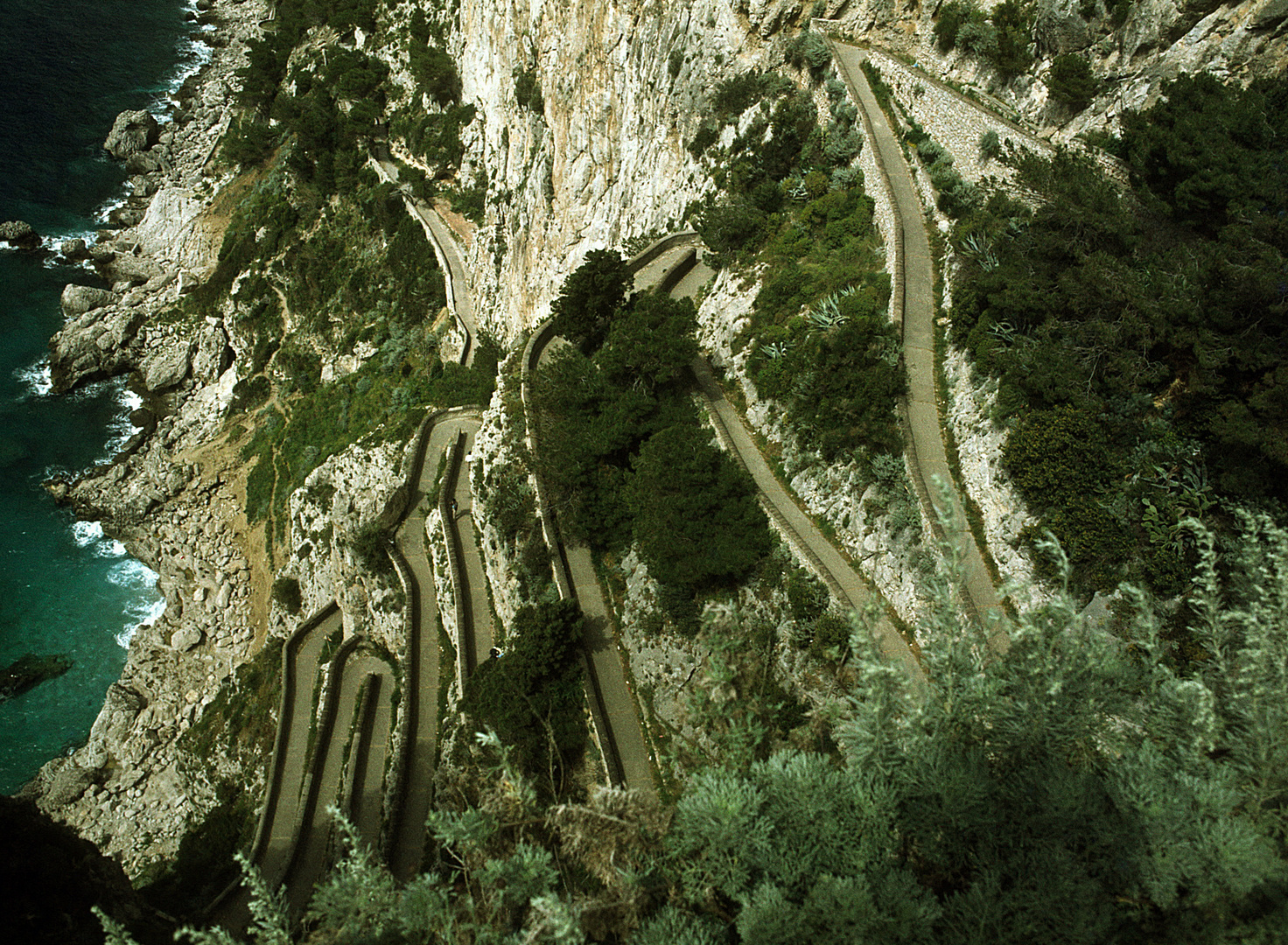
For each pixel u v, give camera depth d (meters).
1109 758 15.49
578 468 44.25
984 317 36.75
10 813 33.41
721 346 47.59
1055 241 34.62
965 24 49.09
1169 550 28.22
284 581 66.62
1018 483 32.22
